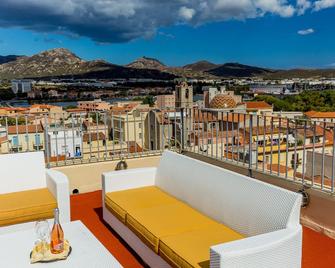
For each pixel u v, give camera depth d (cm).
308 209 380
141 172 393
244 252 202
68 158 528
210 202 305
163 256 254
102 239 355
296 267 228
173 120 592
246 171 465
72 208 447
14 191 396
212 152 532
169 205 337
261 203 254
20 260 222
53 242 225
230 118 512
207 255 232
